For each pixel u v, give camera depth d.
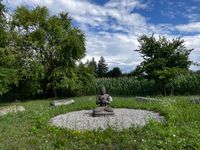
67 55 32.28
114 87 34.31
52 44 32.75
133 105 19.12
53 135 11.41
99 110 16.09
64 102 23.36
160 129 11.01
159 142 9.37
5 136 11.48
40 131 12.29
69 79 31.91
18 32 32.06
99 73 84.38
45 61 32.75
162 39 29.36
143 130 11.39
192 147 9.16
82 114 17.30
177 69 27.77
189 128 11.13
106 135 10.87
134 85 33.75
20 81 31.53
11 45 31.05
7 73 24.33
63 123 14.64
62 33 32.62
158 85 31.34
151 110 17.78
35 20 32.72
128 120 14.62
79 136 10.98
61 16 34.28
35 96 34.50
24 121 14.67
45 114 16.30
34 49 32.28
